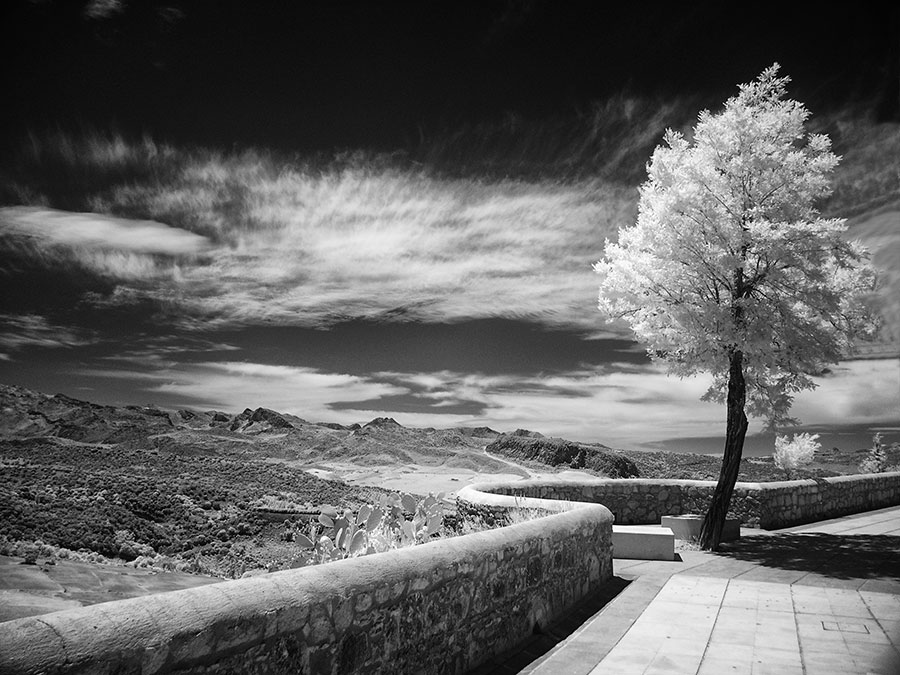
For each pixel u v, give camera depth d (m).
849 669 4.81
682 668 4.85
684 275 11.56
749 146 11.27
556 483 13.71
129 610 2.47
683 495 14.77
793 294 11.53
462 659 4.66
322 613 3.31
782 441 17.48
